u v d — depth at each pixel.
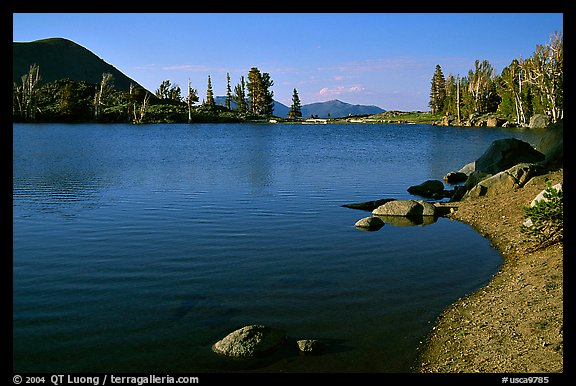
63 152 55.00
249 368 8.89
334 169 40.41
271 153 56.31
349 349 9.55
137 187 30.05
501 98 129.50
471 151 58.12
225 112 181.38
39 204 24.28
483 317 10.63
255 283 13.12
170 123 148.88
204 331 10.30
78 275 13.77
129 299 12.02
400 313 11.20
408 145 68.50
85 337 10.01
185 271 14.12
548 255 13.86
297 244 17.05
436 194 27.89
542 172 23.97
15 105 134.12
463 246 16.94
